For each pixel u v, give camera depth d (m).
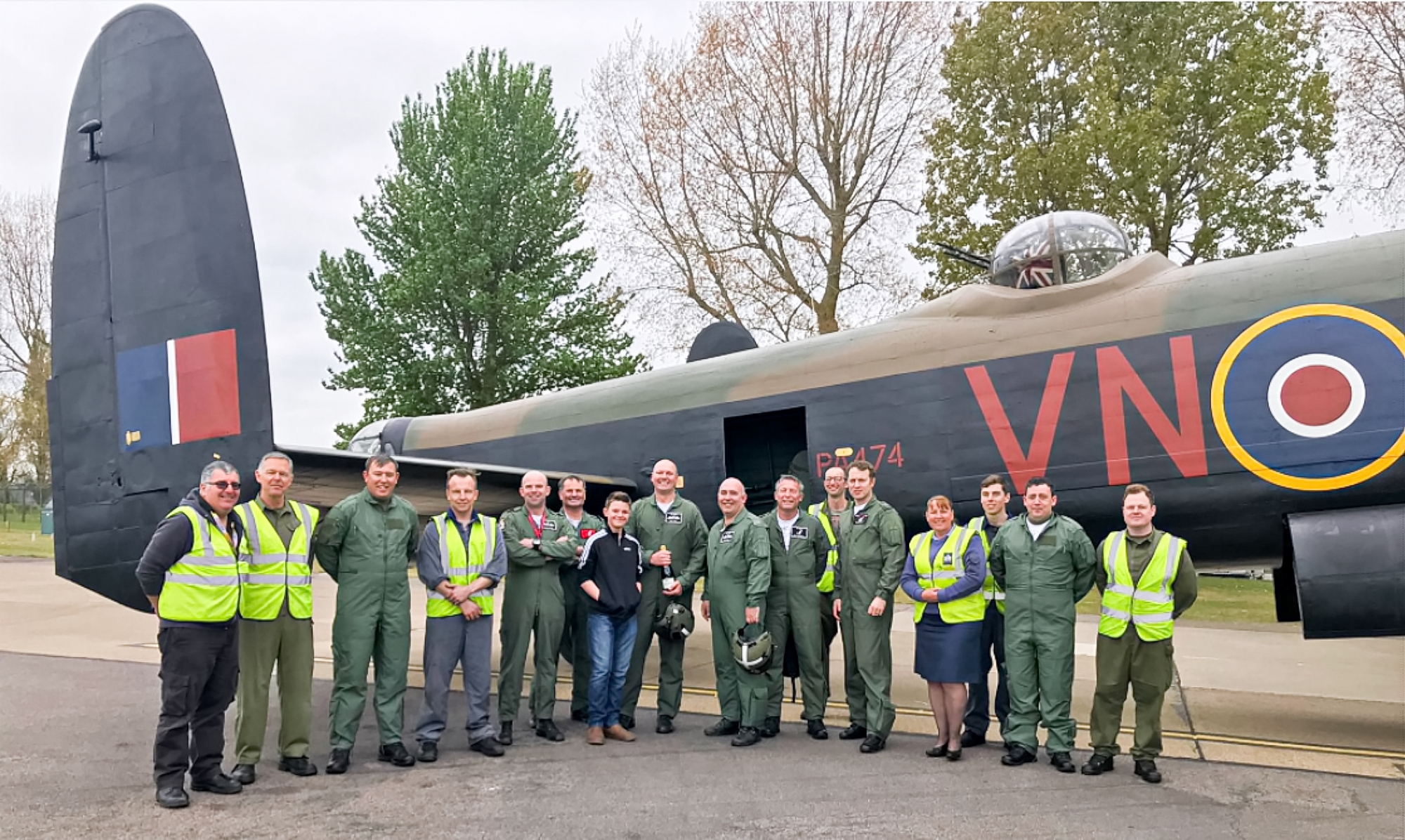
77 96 6.49
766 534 5.95
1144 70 22.38
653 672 9.26
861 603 5.79
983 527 5.57
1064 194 20.88
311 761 5.45
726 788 4.85
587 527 6.27
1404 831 4.14
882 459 7.16
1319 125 20.94
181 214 5.90
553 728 6.00
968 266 22.20
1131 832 4.14
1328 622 5.39
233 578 4.66
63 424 6.40
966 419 6.82
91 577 6.23
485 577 5.57
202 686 4.60
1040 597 5.29
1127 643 5.03
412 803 4.58
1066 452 6.37
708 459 8.25
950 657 5.41
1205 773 5.17
